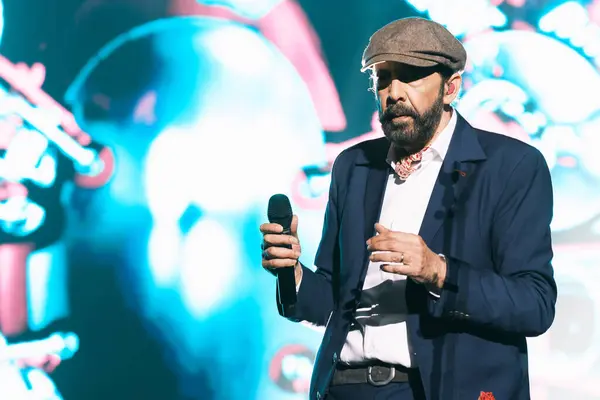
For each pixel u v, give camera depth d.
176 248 13.43
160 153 13.51
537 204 5.29
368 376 5.28
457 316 4.99
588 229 12.86
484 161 5.39
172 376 13.29
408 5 13.30
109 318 13.39
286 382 13.21
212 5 13.59
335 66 13.41
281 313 5.70
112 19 13.59
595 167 12.88
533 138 13.02
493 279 4.98
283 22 13.53
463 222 5.27
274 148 13.45
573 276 12.84
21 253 13.45
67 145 13.49
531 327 5.03
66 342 13.38
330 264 5.91
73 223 13.46
